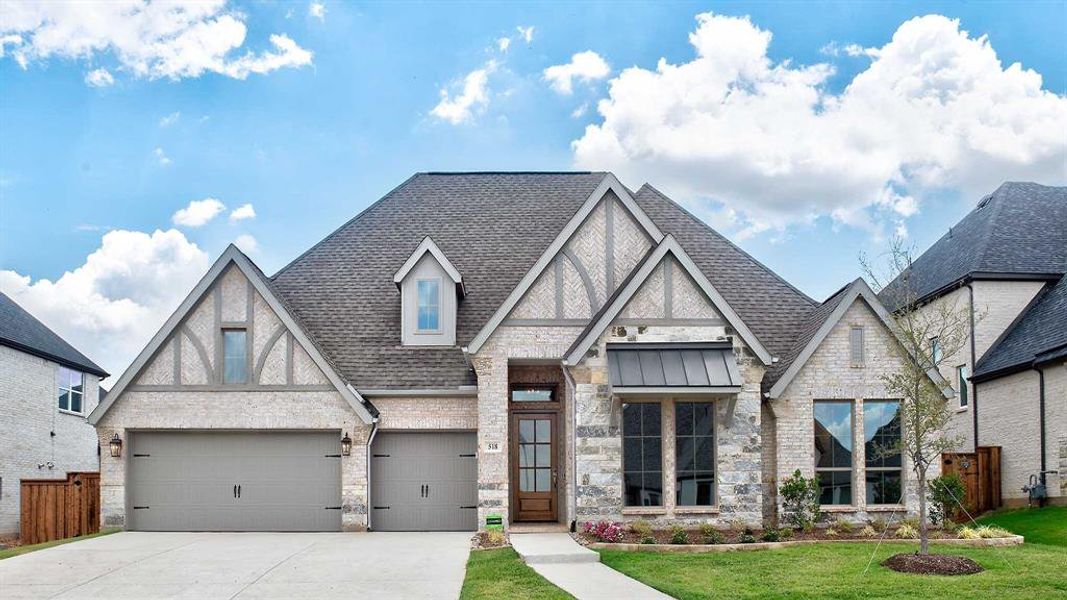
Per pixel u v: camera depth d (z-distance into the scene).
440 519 19.34
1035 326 23.62
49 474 29.91
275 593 12.45
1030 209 27.81
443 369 19.64
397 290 21.55
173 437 19.31
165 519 19.09
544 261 18.39
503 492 17.86
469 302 20.95
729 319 17.61
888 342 18.36
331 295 21.44
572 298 18.58
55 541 17.80
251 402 19.03
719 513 17.27
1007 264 25.22
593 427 17.19
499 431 18.03
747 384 17.53
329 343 20.22
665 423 17.48
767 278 21.50
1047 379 21.69
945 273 27.23
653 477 17.50
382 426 19.25
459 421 19.28
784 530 16.95
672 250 17.69
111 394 18.98
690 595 11.61
